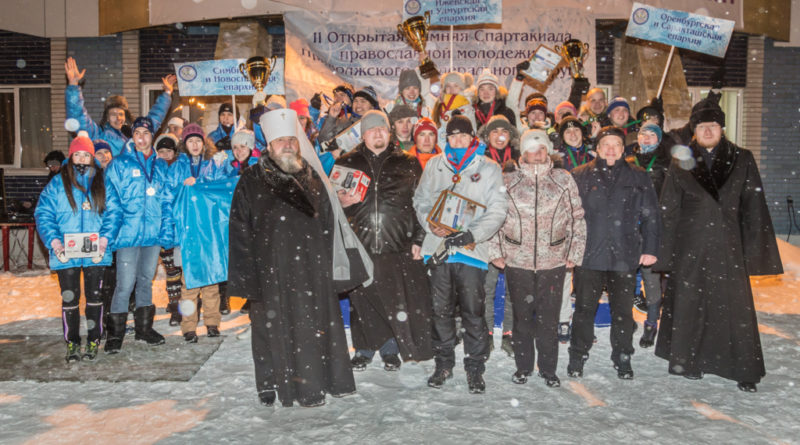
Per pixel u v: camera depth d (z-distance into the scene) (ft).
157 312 21.04
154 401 12.06
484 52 30.45
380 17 30.58
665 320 14.32
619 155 13.38
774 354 15.26
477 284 12.39
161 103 21.77
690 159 13.37
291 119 11.79
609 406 11.66
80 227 14.61
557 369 14.16
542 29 30.25
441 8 20.89
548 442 9.97
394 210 13.33
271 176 11.73
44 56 35.88
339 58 30.66
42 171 36.58
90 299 14.93
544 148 12.57
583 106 21.36
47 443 10.09
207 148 17.22
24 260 32.45
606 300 19.71
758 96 34.86
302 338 11.57
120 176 15.55
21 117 36.50
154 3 31.42
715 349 12.99
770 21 31.89
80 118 18.43
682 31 18.74
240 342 16.74
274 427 10.71
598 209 13.20
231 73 19.17
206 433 10.44
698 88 35.19
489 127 14.79
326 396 12.33
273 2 30.53
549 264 12.66
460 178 12.55
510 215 12.76
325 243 12.16
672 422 10.83
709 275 13.07
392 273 13.39
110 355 15.34
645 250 13.34
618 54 34.68
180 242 15.66
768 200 35.12
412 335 13.46
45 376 13.61
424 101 19.16
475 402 11.88
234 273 11.71
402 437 10.18
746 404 11.82
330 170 13.78
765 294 23.40
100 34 33.68
